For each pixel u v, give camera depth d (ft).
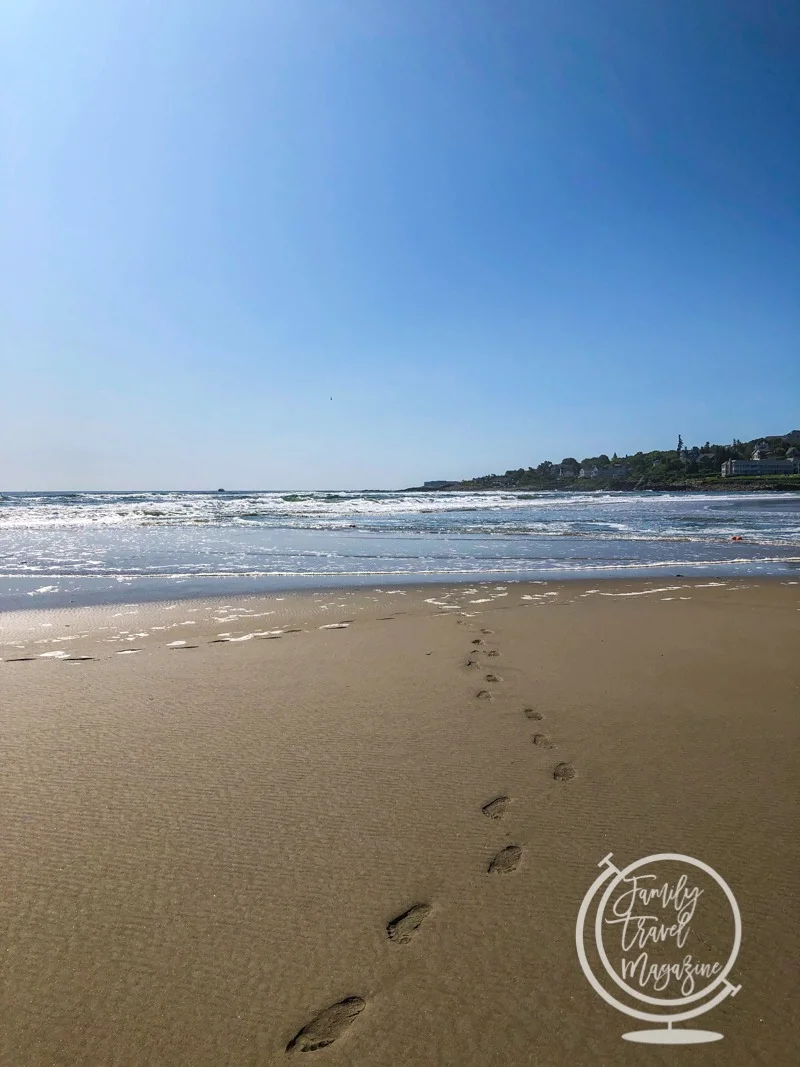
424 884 7.60
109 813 9.20
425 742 11.80
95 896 7.36
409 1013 5.82
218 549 50.49
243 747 11.53
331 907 7.19
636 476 514.27
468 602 27.22
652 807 9.41
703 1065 5.38
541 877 7.75
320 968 6.31
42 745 11.57
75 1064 5.31
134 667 16.71
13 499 157.38
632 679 15.72
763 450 522.88
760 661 17.40
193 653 18.26
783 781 10.23
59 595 28.94
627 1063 5.39
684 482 444.14
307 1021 5.74
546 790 9.95
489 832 8.75
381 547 52.80
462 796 9.75
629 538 61.41
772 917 7.06
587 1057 5.44
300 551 49.37
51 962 6.36
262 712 13.33
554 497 236.02
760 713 13.30
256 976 6.21
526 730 12.41
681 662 17.30
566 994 6.04
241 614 24.44
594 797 9.71
